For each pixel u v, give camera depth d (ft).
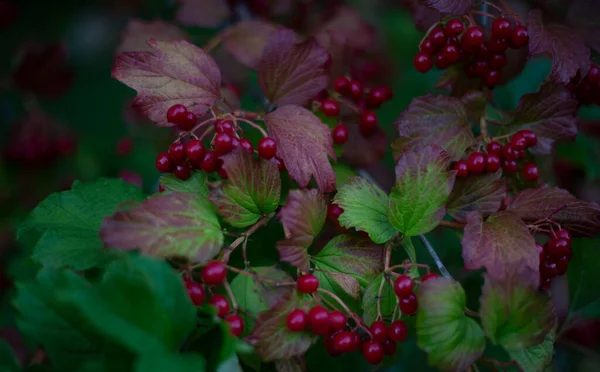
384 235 1.80
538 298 1.68
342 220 1.80
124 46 2.19
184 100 1.85
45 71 2.77
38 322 1.62
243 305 1.71
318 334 1.70
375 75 2.43
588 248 2.10
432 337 1.65
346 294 1.80
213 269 1.69
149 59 1.85
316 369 1.84
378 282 1.78
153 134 2.55
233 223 1.76
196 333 1.63
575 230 1.87
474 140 1.94
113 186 1.91
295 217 1.73
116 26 2.91
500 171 1.89
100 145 2.81
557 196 1.86
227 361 1.71
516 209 1.87
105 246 1.65
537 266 1.72
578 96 2.06
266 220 1.79
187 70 1.86
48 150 2.70
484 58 2.01
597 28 1.99
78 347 1.62
